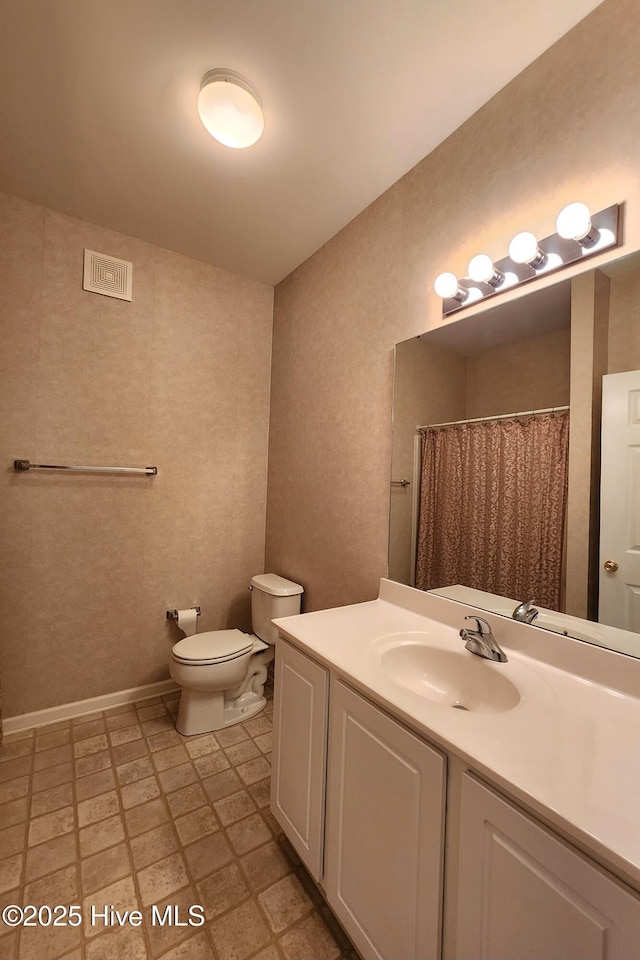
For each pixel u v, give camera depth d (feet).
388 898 2.82
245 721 6.65
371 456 5.78
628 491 3.22
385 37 3.64
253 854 4.20
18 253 5.98
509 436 4.09
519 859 2.07
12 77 4.04
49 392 6.28
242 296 8.20
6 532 6.01
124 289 6.84
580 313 3.53
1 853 4.10
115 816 4.62
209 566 7.94
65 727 6.30
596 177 3.41
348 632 4.20
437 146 4.84
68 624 6.54
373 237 5.82
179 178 5.45
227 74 3.98
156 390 7.24
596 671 3.22
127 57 3.85
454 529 4.60
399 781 2.78
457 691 3.72
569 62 3.57
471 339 4.45
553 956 1.92
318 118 4.44
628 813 1.88
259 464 8.54
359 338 6.05
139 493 7.12
